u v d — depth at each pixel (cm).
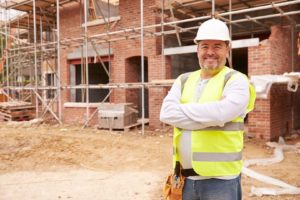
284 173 616
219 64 222
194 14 1183
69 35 1448
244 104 206
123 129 1134
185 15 1197
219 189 212
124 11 1245
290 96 1087
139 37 1152
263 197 483
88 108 1216
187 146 218
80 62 1405
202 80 230
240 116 215
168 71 1143
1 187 562
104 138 978
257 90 787
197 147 213
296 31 1101
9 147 889
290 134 1052
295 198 478
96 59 1323
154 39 1146
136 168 675
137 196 506
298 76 736
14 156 789
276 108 962
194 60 1334
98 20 1312
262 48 913
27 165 712
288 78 753
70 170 670
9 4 1556
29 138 992
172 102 222
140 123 1178
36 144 913
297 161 711
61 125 1271
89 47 1352
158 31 1171
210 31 216
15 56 1697
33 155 798
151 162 717
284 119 1031
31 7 1567
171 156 761
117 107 1116
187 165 221
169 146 863
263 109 920
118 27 1265
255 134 937
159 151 807
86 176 623
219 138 211
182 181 225
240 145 217
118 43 1255
